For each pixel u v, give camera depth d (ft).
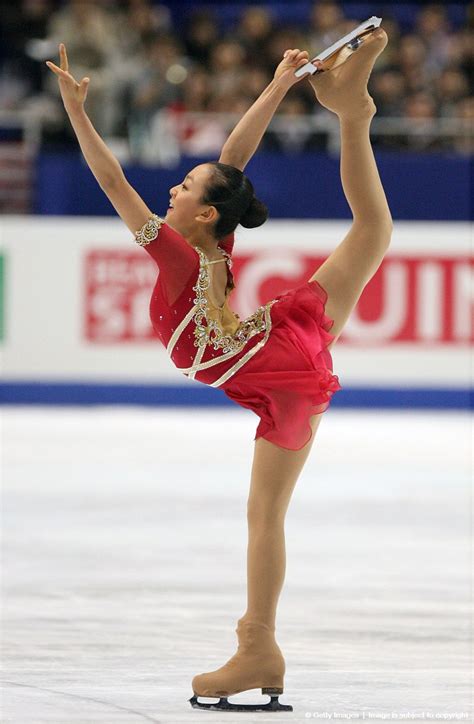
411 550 57.93
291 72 36.70
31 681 36.42
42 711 33.19
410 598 48.55
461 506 69.51
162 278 34.42
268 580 34.09
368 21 34.81
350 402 110.32
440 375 110.52
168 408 110.63
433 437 97.09
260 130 37.35
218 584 50.52
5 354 109.19
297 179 112.68
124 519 64.34
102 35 116.57
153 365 110.01
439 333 110.22
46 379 109.50
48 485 73.82
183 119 116.16
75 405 109.70
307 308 34.94
